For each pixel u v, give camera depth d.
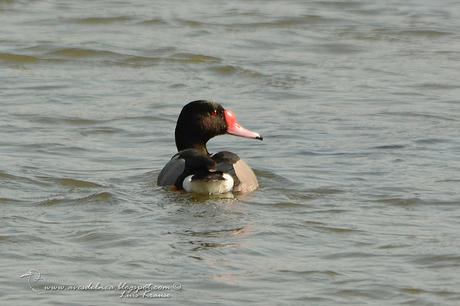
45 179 15.91
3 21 27.95
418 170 16.61
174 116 20.34
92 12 28.95
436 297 11.55
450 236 13.41
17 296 11.41
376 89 22.55
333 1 30.88
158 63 24.53
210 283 11.80
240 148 18.30
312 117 20.38
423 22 28.34
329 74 23.78
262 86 22.81
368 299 11.49
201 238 13.22
